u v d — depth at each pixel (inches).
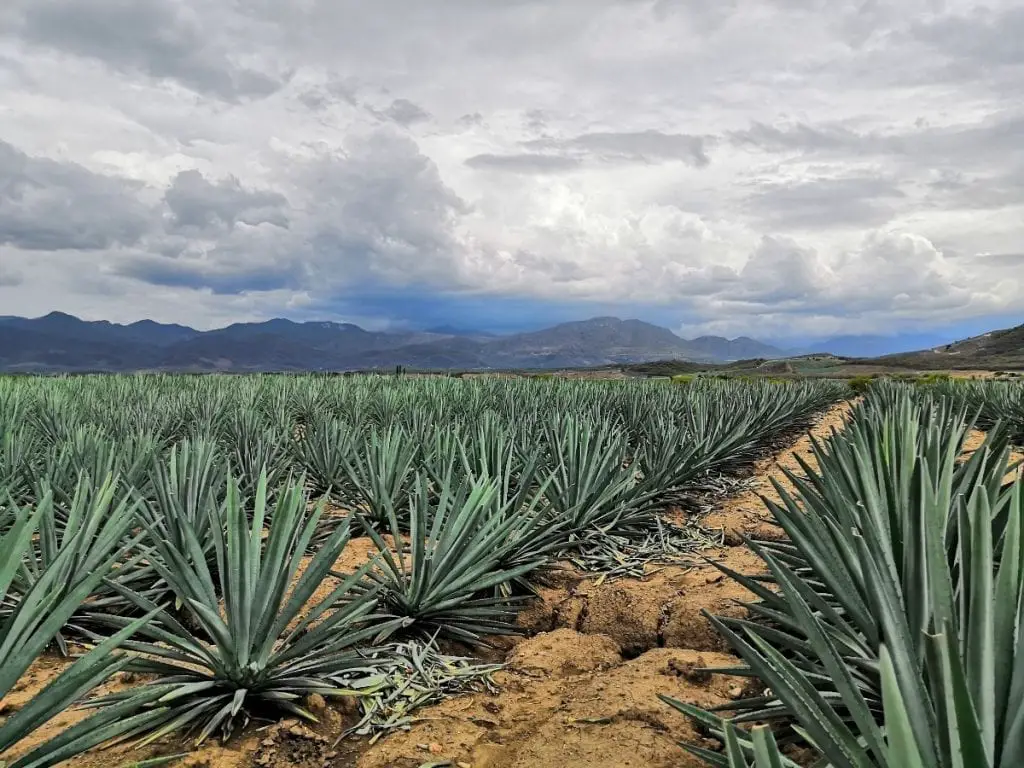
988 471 148.9
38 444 295.4
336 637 143.7
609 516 231.5
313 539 218.2
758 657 76.5
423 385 685.3
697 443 303.7
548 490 229.0
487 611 161.8
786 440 519.8
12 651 88.6
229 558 116.0
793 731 108.8
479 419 364.8
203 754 106.4
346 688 128.1
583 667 147.8
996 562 116.3
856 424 191.0
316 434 302.2
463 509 164.7
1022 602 65.4
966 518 78.0
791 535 112.7
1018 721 62.0
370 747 114.4
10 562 90.4
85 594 87.3
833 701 101.3
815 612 125.2
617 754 109.5
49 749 86.4
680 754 109.8
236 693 115.9
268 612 116.8
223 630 113.4
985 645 62.7
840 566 106.3
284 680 120.6
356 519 235.8
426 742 114.3
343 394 594.9
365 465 273.4
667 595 175.2
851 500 146.8
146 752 107.5
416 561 151.3
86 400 468.1
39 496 179.0
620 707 123.2
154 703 116.4
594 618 174.1
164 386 732.0
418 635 157.5
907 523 94.4
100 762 104.5
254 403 525.3
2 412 374.3
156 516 176.2
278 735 111.7
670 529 241.1
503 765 110.2
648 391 577.0
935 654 54.6
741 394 584.1
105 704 119.8
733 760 60.7
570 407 431.8
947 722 54.8
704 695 127.4
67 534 137.9
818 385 913.5
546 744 113.8
